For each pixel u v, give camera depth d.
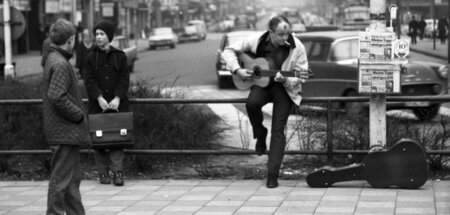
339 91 15.67
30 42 60.38
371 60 8.79
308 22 81.69
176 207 7.97
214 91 23.55
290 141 10.13
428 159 9.43
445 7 56.81
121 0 80.12
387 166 8.51
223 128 11.85
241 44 8.95
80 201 7.21
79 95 7.09
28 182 9.59
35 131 10.62
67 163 7.07
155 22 107.12
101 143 9.10
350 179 8.61
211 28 121.56
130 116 9.22
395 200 7.95
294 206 7.84
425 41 59.34
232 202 8.12
